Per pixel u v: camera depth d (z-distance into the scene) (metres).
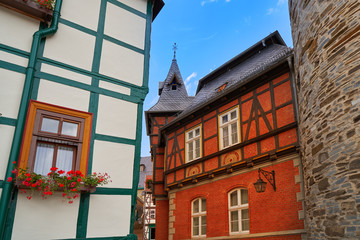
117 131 6.97
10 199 5.38
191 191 11.74
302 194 7.80
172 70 21.36
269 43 12.93
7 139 5.63
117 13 7.95
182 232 11.67
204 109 11.93
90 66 7.06
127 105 7.33
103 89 7.07
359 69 4.88
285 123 8.71
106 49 7.45
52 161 6.07
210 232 10.35
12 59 6.11
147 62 8.08
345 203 4.74
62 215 5.82
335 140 5.15
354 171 4.63
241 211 9.64
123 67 7.59
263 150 9.18
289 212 8.04
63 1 7.11
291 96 8.74
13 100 5.90
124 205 6.55
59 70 6.59
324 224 5.29
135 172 6.91
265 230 8.56
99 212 6.21
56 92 6.42
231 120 10.62
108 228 6.21
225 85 12.59
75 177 5.82
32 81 6.16
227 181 10.22
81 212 6.02
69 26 7.02
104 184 6.44
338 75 5.32
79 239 5.84
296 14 7.46
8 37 6.19
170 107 18.39
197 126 12.23
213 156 10.91
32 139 5.86
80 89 6.75
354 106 4.84
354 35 5.12
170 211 12.60
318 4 6.22
